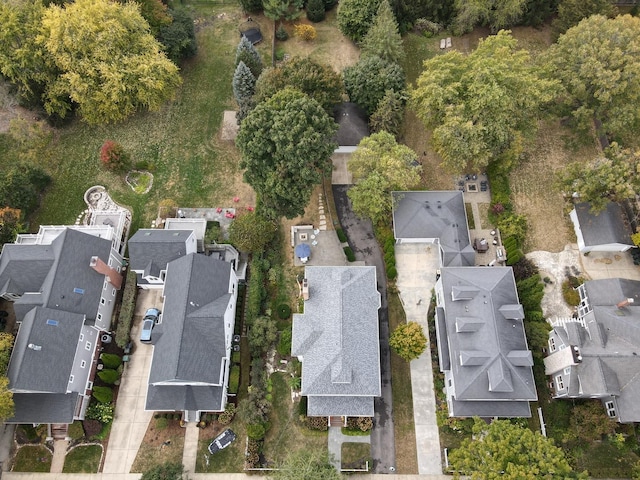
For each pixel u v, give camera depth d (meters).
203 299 49.12
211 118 66.62
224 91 68.62
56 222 59.44
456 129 53.94
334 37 73.25
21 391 44.59
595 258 55.50
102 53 57.47
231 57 71.38
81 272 50.53
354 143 61.06
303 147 49.88
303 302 51.97
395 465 47.38
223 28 74.25
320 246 58.03
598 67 53.75
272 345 52.47
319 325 48.28
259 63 66.19
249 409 47.91
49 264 50.03
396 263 56.53
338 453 47.84
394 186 57.84
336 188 61.53
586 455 46.88
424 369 51.31
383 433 48.59
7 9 56.84
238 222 55.38
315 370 46.41
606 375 44.25
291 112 50.44
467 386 45.19
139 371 51.53
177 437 48.66
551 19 72.44
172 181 62.31
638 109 54.69
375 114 59.75
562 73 56.66
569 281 54.12
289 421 49.28
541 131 63.69
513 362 45.25
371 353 47.28
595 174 50.97
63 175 62.25
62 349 46.38
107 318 52.97
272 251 57.41
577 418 46.47
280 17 73.25
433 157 63.00
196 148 64.44
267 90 58.16
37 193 59.97
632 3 71.56
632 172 50.03
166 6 68.25
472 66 56.22
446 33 72.25
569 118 62.62
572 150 62.38
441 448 47.91
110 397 49.44
